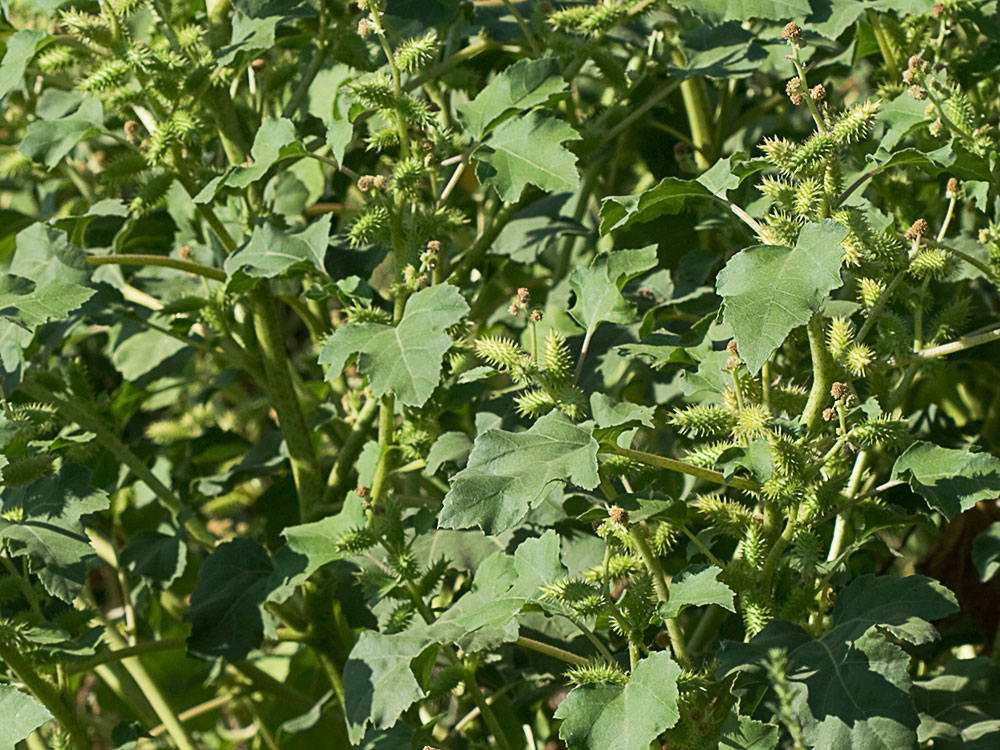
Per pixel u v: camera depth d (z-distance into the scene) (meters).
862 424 1.29
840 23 1.48
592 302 1.38
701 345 1.36
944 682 1.41
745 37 1.56
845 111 1.29
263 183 1.57
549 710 1.68
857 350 1.29
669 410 1.54
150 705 1.67
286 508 1.62
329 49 1.54
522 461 1.25
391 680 1.35
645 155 1.71
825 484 1.31
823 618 1.36
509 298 1.72
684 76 1.54
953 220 1.58
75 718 1.44
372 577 1.39
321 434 1.70
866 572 1.49
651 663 1.25
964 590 1.51
